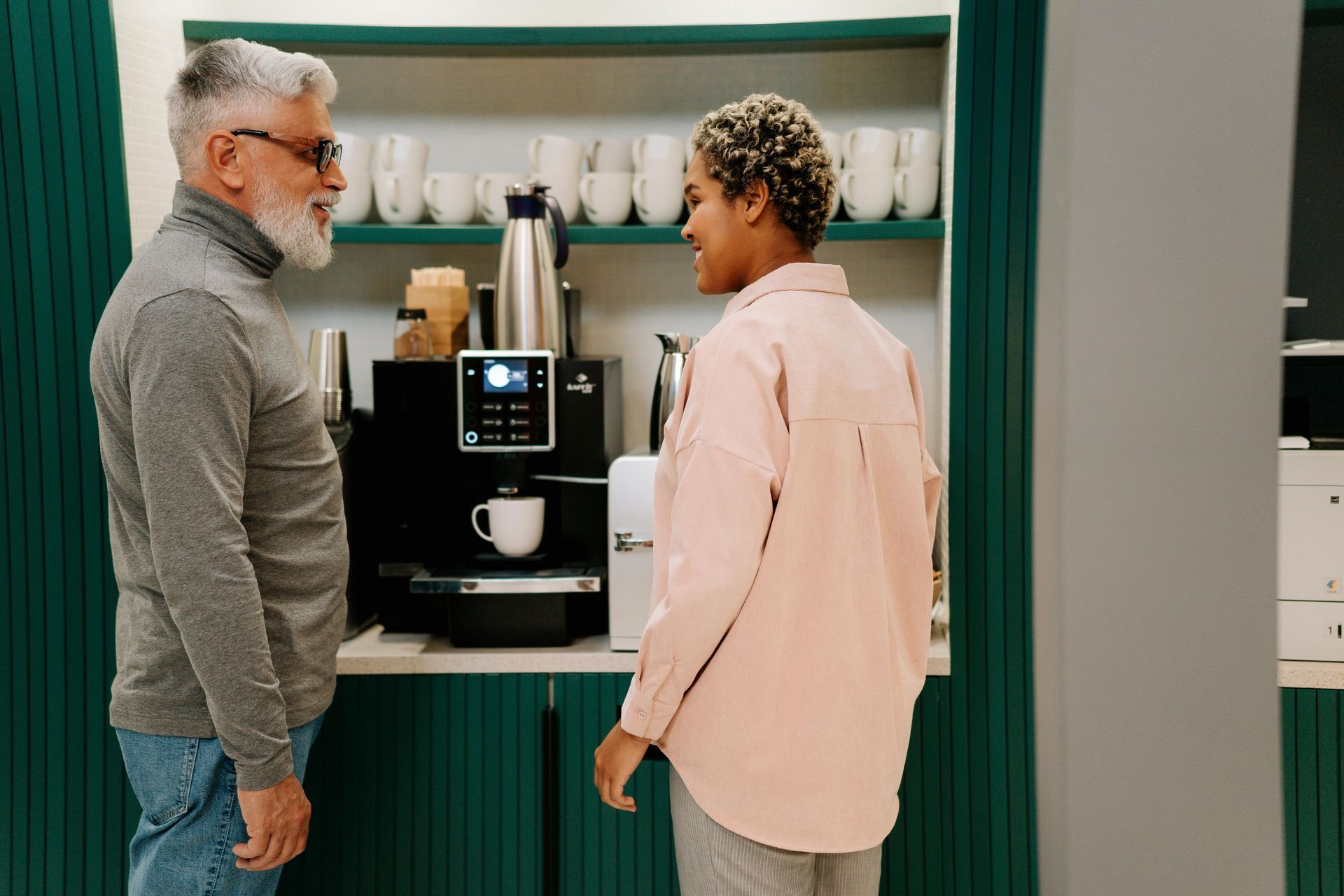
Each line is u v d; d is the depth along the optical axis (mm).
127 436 1214
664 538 1224
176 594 1140
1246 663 249
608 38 1911
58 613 1771
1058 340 251
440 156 2207
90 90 1691
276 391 1260
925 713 1756
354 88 2191
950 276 1720
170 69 1875
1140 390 249
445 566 1847
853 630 1107
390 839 1783
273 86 1263
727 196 1187
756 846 1112
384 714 1767
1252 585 248
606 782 1200
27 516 1758
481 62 2182
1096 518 251
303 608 1317
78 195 1713
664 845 1765
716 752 1098
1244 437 247
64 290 1725
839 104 2133
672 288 2215
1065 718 252
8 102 1694
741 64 2145
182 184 1269
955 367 1704
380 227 1926
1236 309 245
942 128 1973
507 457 1812
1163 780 252
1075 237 249
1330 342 1379
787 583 1078
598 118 2184
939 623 1908
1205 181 245
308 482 1323
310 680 1324
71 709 1781
